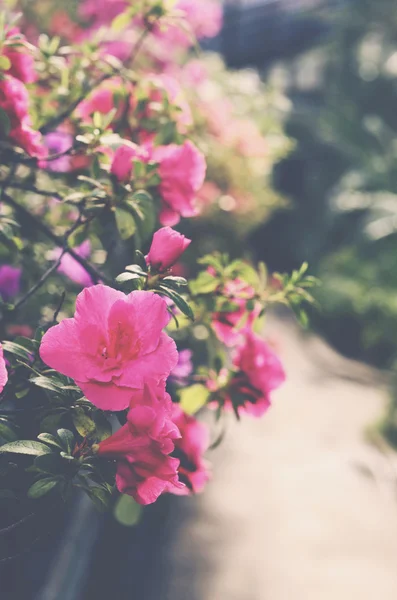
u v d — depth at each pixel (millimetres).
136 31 3330
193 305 1837
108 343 1193
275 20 12391
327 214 11797
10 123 1607
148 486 1215
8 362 1438
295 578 4074
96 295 1210
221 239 4098
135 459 1171
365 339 8742
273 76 13602
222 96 4680
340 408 6770
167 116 2119
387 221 9836
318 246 11750
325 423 6363
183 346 2328
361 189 11016
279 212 12180
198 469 1725
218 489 4906
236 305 1852
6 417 1360
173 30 3891
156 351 1200
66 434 1219
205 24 4062
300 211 12906
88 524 3740
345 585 4043
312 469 5391
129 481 1202
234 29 12250
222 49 12430
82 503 3691
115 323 1197
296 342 8820
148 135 2121
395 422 6262
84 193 1708
